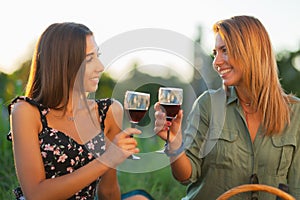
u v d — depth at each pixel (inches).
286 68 366.0
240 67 131.1
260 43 132.0
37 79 126.0
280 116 132.5
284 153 133.1
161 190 203.5
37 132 121.4
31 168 117.3
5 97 238.1
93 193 126.6
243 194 134.0
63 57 121.8
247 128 134.5
